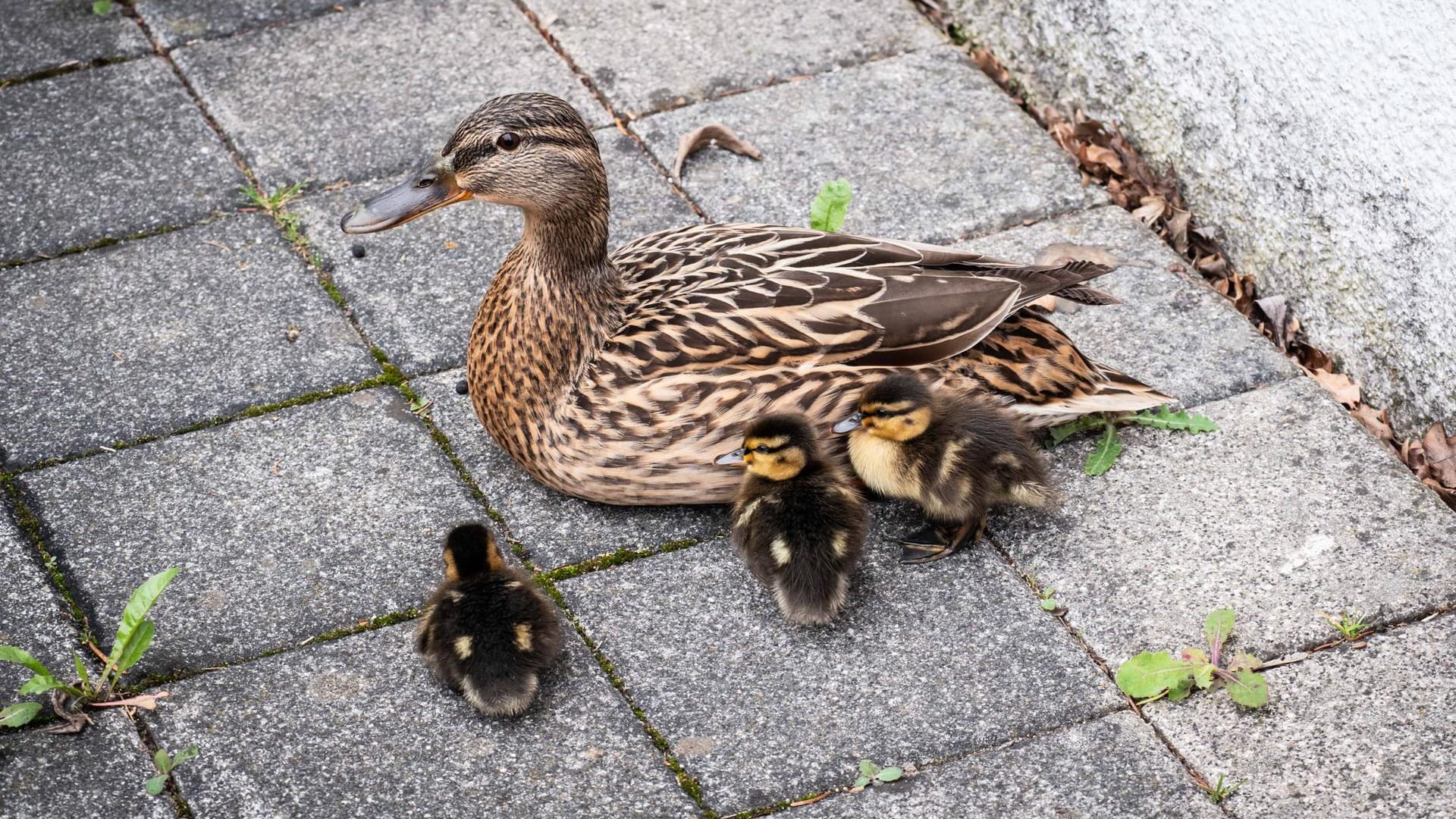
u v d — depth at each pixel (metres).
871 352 1.64
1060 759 1.56
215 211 1.89
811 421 1.65
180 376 1.77
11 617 1.62
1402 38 1.69
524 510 1.69
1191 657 1.59
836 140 1.95
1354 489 1.69
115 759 1.56
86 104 1.97
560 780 1.56
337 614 1.63
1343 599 1.63
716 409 1.64
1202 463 1.71
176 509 1.69
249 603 1.64
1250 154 1.83
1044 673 1.60
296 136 1.95
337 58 2.02
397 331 1.80
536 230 1.65
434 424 1.74
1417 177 1.71
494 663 1.56
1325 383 1.79
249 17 2.05
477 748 1.57
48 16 2.05
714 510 1.69
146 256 1.85
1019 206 1.89
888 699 1.59
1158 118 1.90
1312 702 1.58
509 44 2.04
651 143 1.94
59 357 1.78
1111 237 1.87
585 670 1.60
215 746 1.57
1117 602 1.63
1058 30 1.97
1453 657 1.60
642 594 1.64
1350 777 1.55
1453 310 1.71
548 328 1.65
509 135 1.63
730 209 1.89
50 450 1.72
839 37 2.04
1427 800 1.54
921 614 1.63
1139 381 1.70
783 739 1.57
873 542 1.67
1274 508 1.68
